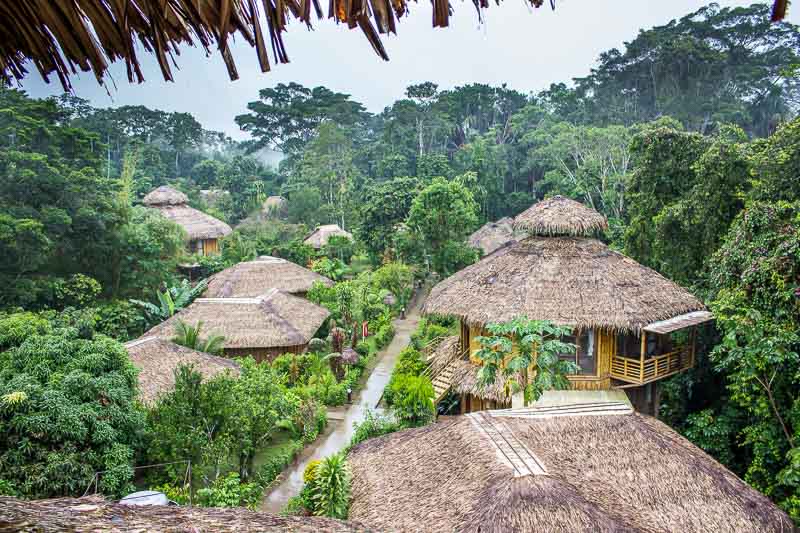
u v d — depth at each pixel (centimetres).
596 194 4938
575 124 6225
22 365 1491
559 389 1694
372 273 4247
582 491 1155
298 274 3822
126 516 427
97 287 3195
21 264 2903
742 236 1638
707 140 2355
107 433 1416
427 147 7100
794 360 1353
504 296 1959
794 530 1180
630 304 1848
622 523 1077
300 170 7025
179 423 1582
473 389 1983
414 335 3262
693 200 2111
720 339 2036
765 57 5475
